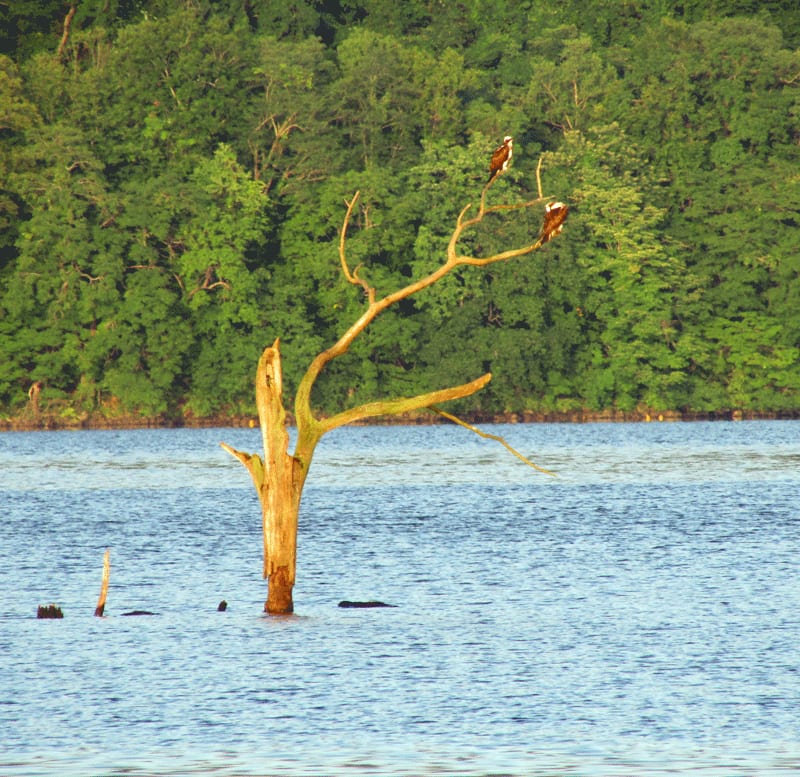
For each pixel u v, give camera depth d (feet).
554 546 470.39
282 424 328.29
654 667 275.39
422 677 269.03
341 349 327.47
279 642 303.07
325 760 216.54
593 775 208.44
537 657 285.84
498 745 223.71
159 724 237.04
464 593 370.73
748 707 244.63
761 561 424.87
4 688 262.06
